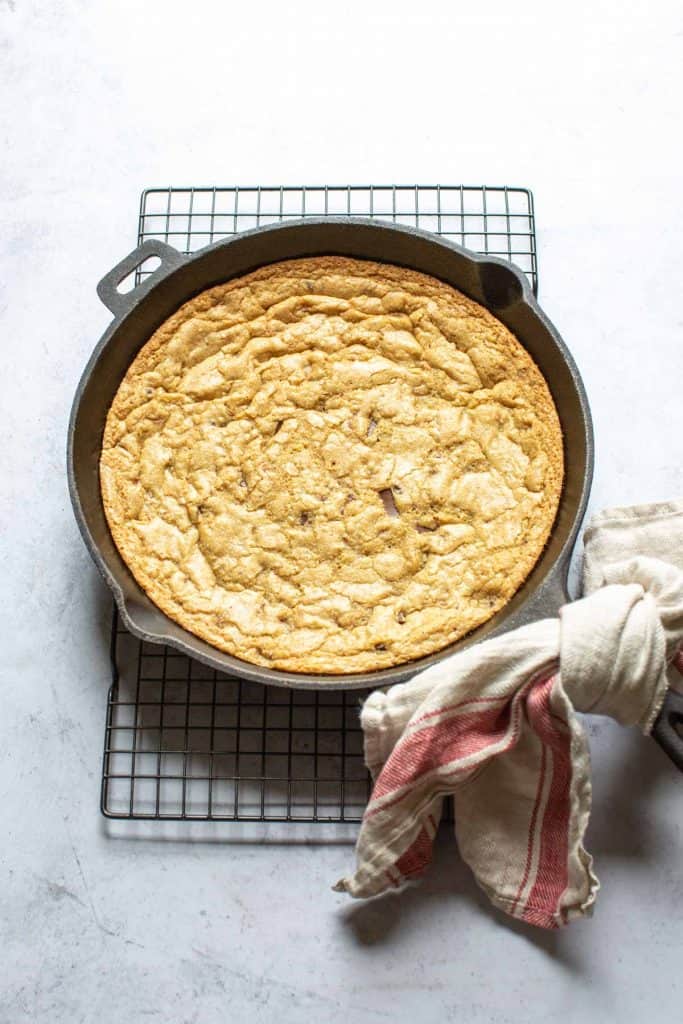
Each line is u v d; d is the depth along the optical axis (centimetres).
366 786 86
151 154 94
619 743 86
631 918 84
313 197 93
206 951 85
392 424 87
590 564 85
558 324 91
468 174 93
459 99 94
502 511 85
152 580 85
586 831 85
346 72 95
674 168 93
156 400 87
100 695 88
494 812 82
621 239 92
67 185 94
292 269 88
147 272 93
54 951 85
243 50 95
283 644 84
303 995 84
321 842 86
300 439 87
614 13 95
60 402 91
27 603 89
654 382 91
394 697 80
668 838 85
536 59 95
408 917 85
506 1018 83
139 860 86
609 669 77
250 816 86
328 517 86
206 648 84
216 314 88
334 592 85
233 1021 84
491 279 86
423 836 82
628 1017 83
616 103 94
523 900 81
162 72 95
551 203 93
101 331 92
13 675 88
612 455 90
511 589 84
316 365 88
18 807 86
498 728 81
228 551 85
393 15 95
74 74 95
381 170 93
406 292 88
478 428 87
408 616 84
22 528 90
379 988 84
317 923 85
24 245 93
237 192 92
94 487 85
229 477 86
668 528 85
